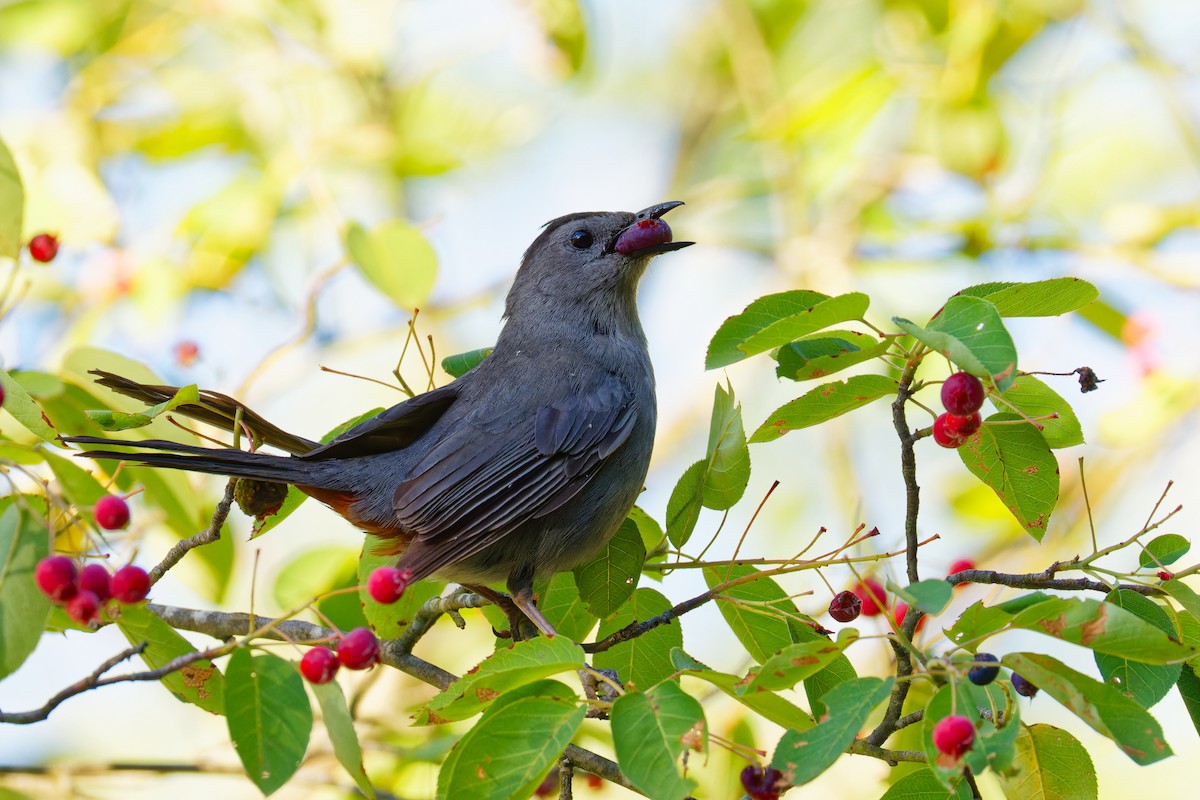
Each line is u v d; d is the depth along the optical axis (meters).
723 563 7.27
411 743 10.12
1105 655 6.29
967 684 5.30
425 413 8.71
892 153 15.04
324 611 8.91
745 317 6.63
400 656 7.53
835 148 14.23
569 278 9.59
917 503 6.48
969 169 13.35
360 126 14.04
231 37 14.17
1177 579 6.17
